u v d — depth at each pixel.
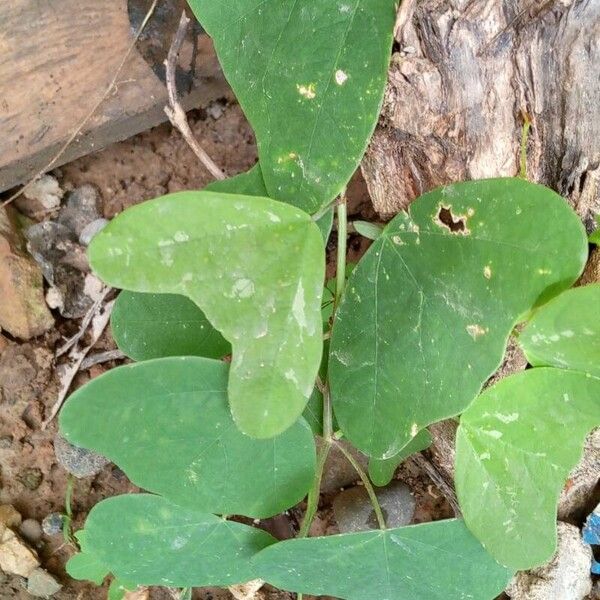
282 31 0.18
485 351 0.17
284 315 0.17
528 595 0.28
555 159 0.20
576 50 0.18
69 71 0.28
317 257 0.17
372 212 0.30
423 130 0.20
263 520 0.30
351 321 0.19
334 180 0.18
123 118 0.29
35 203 0.33
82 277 0.32
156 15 0.27
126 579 0.21
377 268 0.19
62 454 0.31
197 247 0.16
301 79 0.18
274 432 0.17
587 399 0.19
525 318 0.18
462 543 0.19
